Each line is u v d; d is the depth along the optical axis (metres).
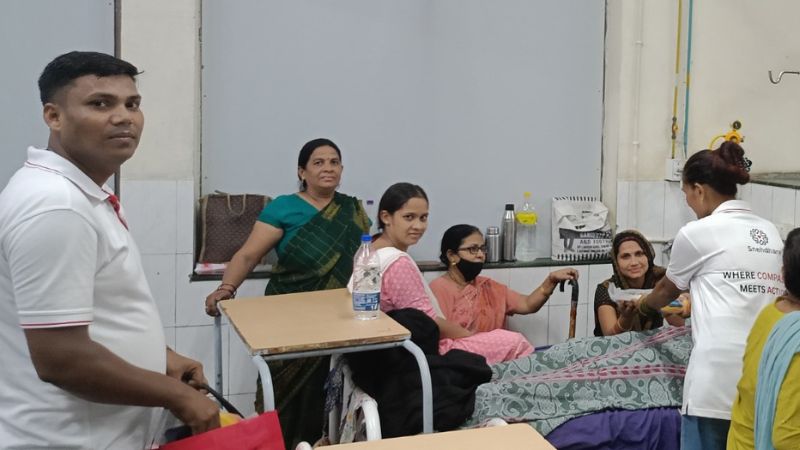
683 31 4.00
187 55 3.41
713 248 2.38
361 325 2.40
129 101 1.56
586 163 4.10
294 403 3.25
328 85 3.72
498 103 3.96
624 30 3.94
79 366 1.43
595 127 4.10
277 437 1.59
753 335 1.96
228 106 3.62
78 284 1.43
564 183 4.09
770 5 4.06
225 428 1.55
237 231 3.55
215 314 3.11
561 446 2.63
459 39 3.87
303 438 3.26
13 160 3.38
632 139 4.00
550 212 4.09
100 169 1.55
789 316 1.79
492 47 3.92
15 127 3.37
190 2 3.40
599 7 4.05
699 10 3.99
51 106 1.52
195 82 3.47
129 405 1.52
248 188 3.68
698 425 2.36
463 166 3.94
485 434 1.66
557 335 3.98
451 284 3.53
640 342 2.92
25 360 1.49
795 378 1.70
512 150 4.00
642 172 4.04
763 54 4.09
